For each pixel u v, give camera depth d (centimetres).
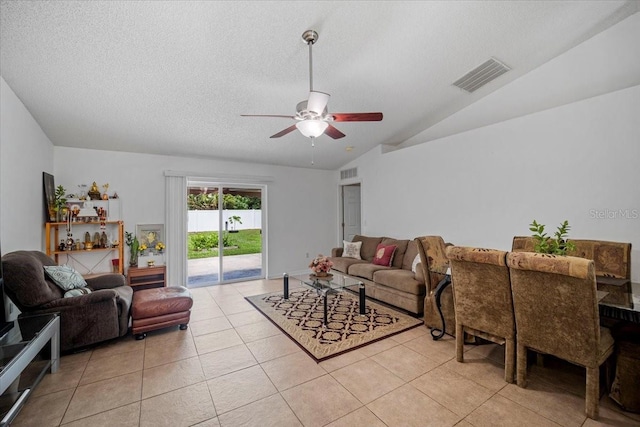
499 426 166
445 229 418
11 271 224
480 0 230
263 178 550
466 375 219
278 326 315
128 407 185
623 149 265
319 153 533
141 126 367
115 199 423
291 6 214
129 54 244
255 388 205
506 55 307
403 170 484
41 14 200
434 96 371
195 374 223
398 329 305
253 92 316
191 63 262
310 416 176
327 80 310
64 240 389
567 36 295
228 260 557
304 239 609
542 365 232
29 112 307
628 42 285
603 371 218
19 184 283
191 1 202
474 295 221
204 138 418
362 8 222
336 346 266
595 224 281
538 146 322
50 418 175
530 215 328
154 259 438
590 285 159
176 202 469
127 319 285
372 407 184
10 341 185
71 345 249
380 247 473
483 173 372
